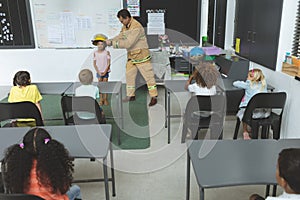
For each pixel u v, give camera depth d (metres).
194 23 4.59
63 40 4.71
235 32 4.14
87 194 2.19
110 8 4.55
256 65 3.47
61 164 1.31
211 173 1.46
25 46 4.73
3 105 2.41
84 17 4.59
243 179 1.41
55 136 1.88
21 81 2.70
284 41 2.94
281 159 1.21
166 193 2.20
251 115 2.63
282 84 2.90
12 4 4.48
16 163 1.25
